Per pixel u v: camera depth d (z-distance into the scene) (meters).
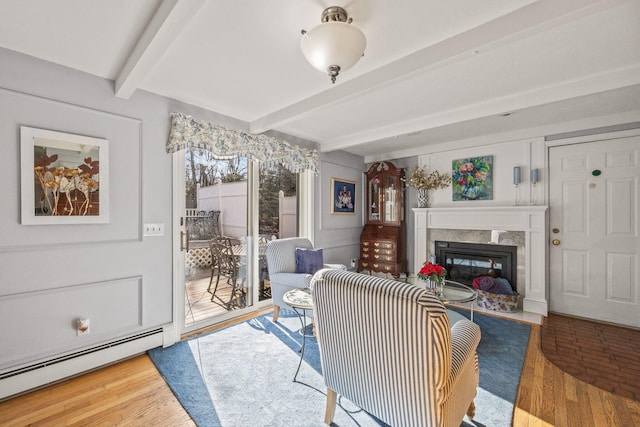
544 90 2.43
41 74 1.96
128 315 2.36
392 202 4.62
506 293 3.55
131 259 2.38
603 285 3.18
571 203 3.34
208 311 2.99
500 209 3.66
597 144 3.18
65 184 2.05
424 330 1.09
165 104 2.60
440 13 1.52
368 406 1.37
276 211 3.77
